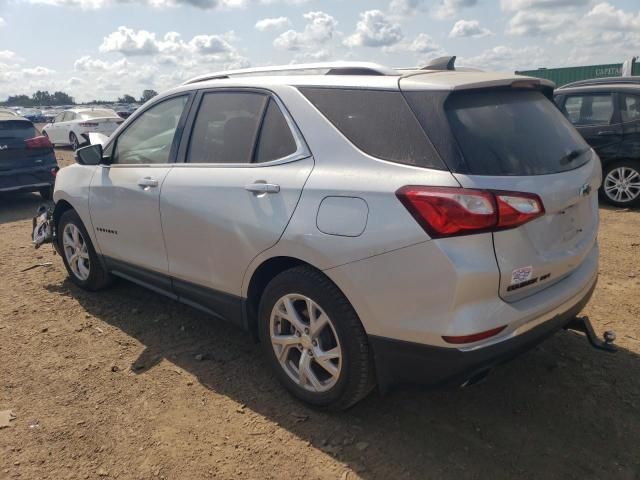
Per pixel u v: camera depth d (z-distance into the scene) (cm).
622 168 778
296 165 295
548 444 279
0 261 595
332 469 265
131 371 355
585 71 2148
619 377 336
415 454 274
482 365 246
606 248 586
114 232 420
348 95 287
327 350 291
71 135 1984
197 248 346
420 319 248
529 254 254
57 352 382
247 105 333
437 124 253
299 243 280
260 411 310
